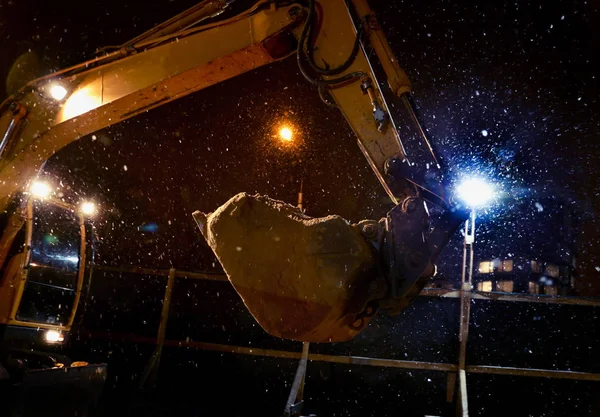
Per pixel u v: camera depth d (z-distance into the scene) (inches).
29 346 210.7
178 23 147.2
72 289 232.2
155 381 279.4
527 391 253.8
